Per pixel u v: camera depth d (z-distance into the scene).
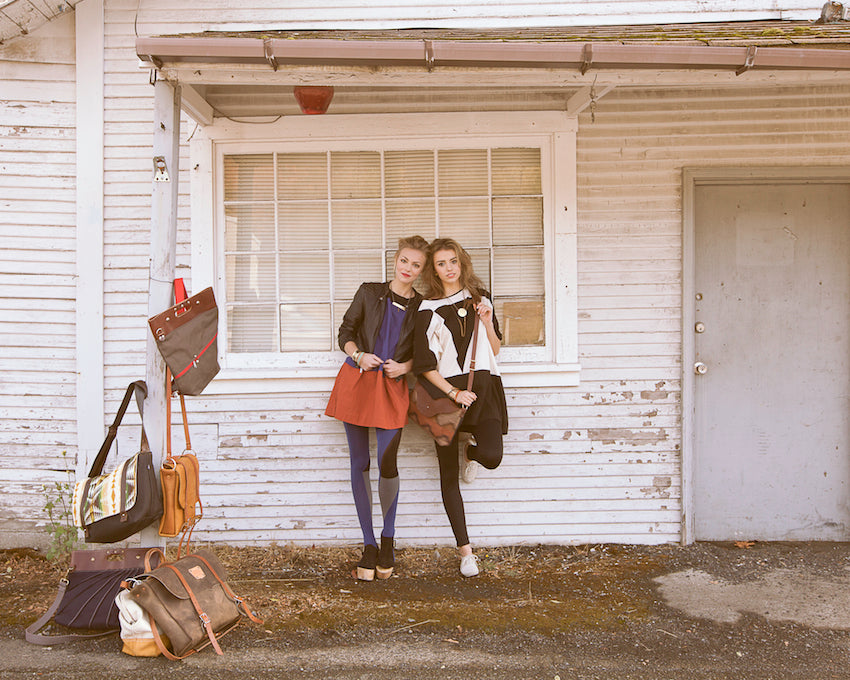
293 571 3.94
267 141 4.21
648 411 4.25
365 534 3.86
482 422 3.73
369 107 4.20
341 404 3.82
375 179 4.30
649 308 4.23
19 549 4.20
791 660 2.98
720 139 4.19
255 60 3.00
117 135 4.16
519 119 4.15
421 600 3.55
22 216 4.16
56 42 4.14
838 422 4.34
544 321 4.29
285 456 4.23
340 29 4.20
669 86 4.10
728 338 4.33
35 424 4.21
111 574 3.25
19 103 4.14
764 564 3.99
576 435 4.25
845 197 4.29
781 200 4.29
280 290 4.31
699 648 3.07
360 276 4.32
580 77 3.18
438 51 2.94
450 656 3.02
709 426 4.32
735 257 4.31
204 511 4.23
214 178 4.21
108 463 4.20
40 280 4.18
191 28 4.17
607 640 3.14
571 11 4.27
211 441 4.22
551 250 4.23
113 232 4.18
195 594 3.02
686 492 4.25
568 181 4.16
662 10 4.27
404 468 4.23
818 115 4.18
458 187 4.29
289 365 4.27
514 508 4.26
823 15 4.12
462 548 3.84
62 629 3.22
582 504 4.27
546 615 3.37
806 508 4.33
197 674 2.87
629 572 3.89
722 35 3.39
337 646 3.10
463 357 3.73
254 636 3.17
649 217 4.21
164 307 3.17
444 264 3.80
